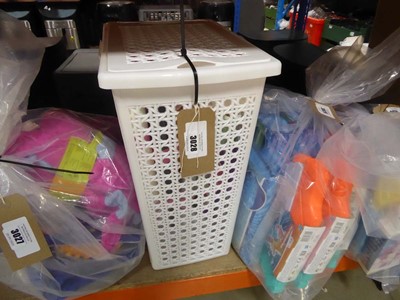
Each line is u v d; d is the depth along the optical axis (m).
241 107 0.43
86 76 0.67
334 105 0.54
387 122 0.52
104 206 0.49
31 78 0.47
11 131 0.44
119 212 0.51
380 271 0.61
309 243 0.49
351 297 0.78
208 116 0.41
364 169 0.48
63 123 0.52
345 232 0.51
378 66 0.52
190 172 0.46
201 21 0.66
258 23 1.22
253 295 0.77
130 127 0.40
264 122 0.57
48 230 0.47
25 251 0.46
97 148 0.50
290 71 0.68
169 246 0.59
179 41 0.49
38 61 0.50
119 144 0.56
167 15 1.17
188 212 0.54
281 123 0.55
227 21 1.22
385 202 0.50
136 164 0.44
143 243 0.59
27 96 0.47
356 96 0.52
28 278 0.50
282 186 0.52
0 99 0.42
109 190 0.49
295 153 0.53
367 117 0.53
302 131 0.53
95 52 0.83
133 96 0.37
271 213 0.55
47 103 0.74
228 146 0.47
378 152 0.49
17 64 0.46
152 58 0.39
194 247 0.61
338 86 0.52
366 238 0.59
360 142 0.49
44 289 0.53
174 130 0.41
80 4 1.16
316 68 0.58
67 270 0.52
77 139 0.49
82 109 0.71
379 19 0.64
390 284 0.65
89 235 0.49
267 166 0.55
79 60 0.76
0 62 0.44
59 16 1.13
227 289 0.66
